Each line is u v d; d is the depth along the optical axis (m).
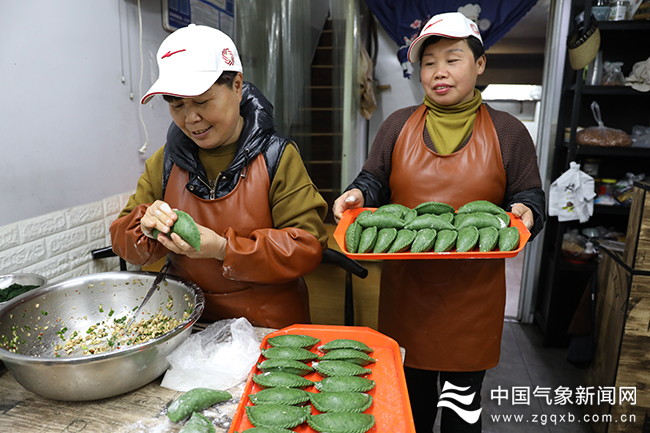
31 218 1.46
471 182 1.36
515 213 1.22
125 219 1.09
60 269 1.59
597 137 2.44
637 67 2.36
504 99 5.56
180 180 1.14
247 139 1.08
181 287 1.04
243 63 2.78
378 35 3.62
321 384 0.81
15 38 1.36
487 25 3.08
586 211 2.52
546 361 2.60
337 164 3.39
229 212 1.10
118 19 1.80
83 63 1.63
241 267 1.02
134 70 1.92
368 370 0.87
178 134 1.15
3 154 1.35
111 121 1.80
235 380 0.86
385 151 1.51
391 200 1.54
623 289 1.79
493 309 1.41
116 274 1.09
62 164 1.57
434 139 1.40
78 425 0.75
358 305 2.13
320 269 2.12
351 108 3.07
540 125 2.90
